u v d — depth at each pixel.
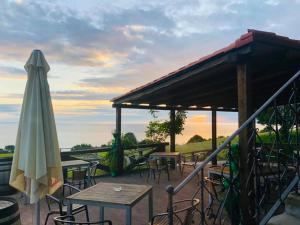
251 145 3.37
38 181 3.39
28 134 3.40
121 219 4.55
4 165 6.21
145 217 4.60
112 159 8.88
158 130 11.59
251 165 3.34
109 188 3.86
